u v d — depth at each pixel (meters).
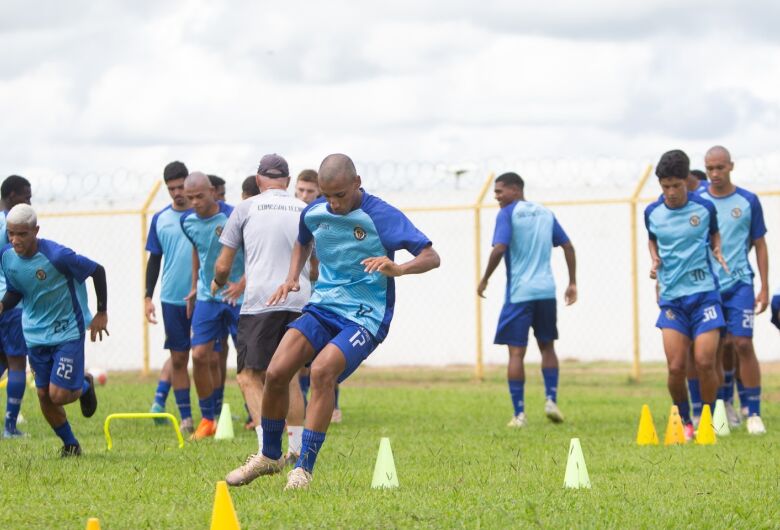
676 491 12.56
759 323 32.94
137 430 20.30
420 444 17.62
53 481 13.22
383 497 11.95
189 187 19.14
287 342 12.66
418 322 35.47
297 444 14.77
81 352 15.54
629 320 34.09
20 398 19.25
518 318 21.50
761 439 18.36
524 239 21.78
